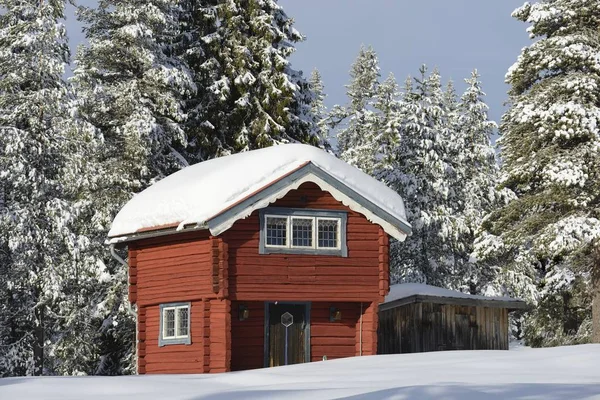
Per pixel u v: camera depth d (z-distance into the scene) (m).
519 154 36.75
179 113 40.31
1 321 40.94
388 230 31.12
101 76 40.94
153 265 31.66
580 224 34.28
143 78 40.44
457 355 24.80
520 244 36.59
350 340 31.61
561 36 35.62
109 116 41.22
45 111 39.44
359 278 30.86
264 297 29.73
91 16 40.94
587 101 35.44
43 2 39.34
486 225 38.19
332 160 31.38
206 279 29.70
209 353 29.62
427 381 19.64
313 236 30.53
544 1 37.25
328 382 20.38
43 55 38.91
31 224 39.16
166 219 30.66
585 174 34.06
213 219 28.66
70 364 40.66
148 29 40.00
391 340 36.47
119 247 34.56
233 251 29.59
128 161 39.81
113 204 39.00
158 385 20.72
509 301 38.28
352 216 31.12
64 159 39.66
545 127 35.03
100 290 41.34
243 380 21.70
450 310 37.75
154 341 31.75
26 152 39.59
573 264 38.28
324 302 31.52
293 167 29.89
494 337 38.34
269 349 30.83
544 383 18.33
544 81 35.94
